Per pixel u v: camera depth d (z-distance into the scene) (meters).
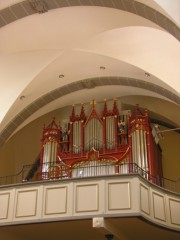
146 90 16.33
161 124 18.03
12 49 14.38
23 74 15.23
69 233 13.75
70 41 14.24
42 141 16.84
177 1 11.11
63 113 18.50
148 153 15.20
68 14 13.18
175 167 17.27
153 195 12.73
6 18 13.18
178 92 13.93
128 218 11.77
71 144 16.38
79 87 16.89
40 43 14.30
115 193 12.03
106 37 13.81
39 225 12.79
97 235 13.86
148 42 13.57
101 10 12.76
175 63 13.71
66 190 12.57
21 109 16.58
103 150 15.79
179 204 13.54
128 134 15.91
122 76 15.88
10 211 12.90
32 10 13.06
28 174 18.72
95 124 16.52
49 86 16.41
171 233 13.41
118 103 17.42
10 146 18.73
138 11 12.04
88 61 15.27
